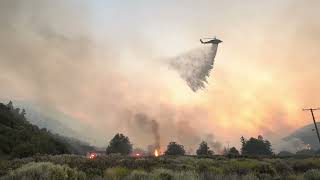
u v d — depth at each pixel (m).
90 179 16.22
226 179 15.88
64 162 27.02
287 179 19.75
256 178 17.31
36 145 70.75
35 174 14.07
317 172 19.44
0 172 17.73
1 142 65.25
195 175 15.52
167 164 28.55
